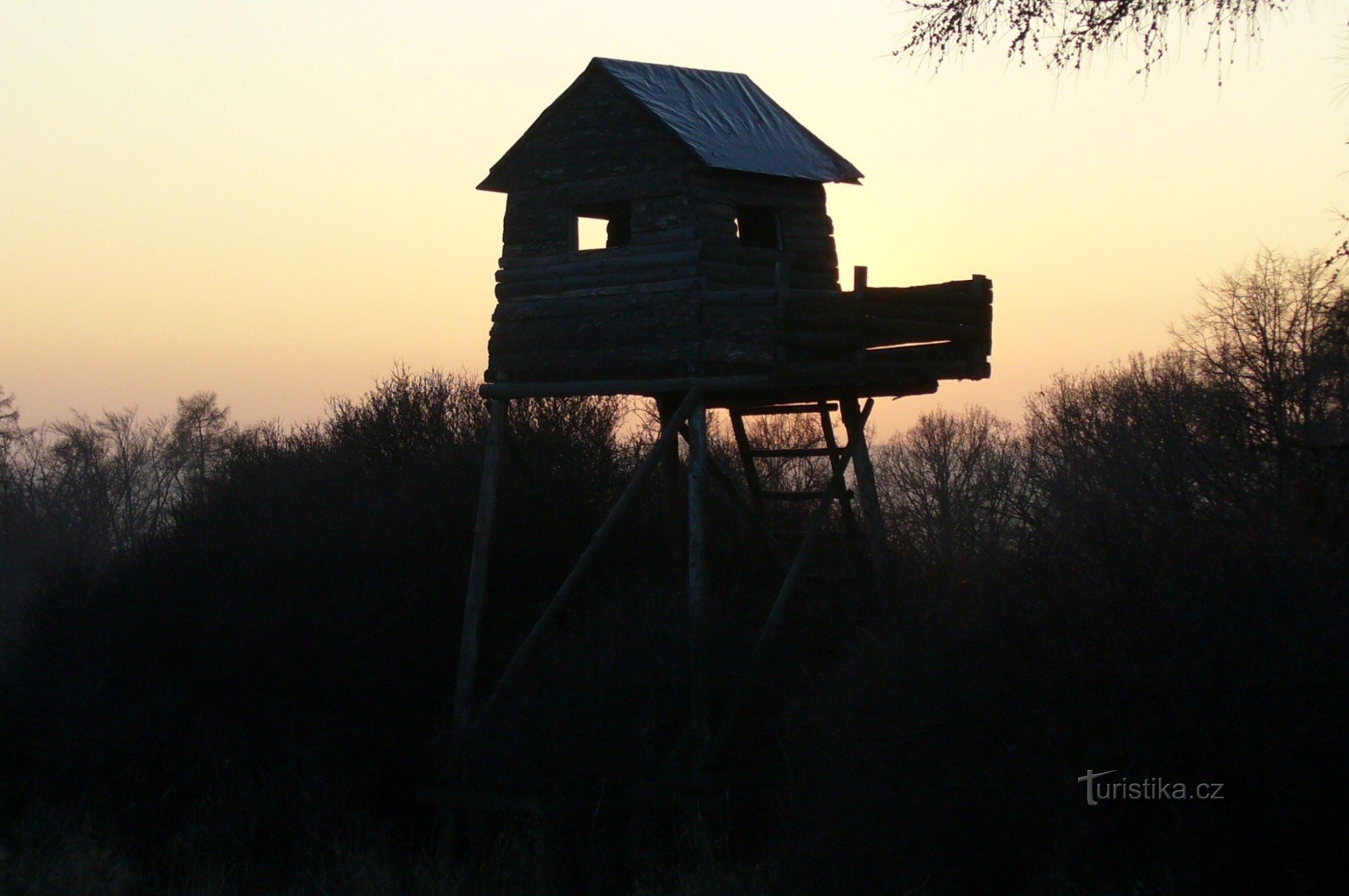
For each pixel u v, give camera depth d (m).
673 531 24.08
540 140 21.48
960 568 20.89
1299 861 12.98
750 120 21.70
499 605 26.23
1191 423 32.53
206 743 23.50
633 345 20.22
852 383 20.81
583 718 19.78
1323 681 13.12
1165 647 13.60
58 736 24.14
